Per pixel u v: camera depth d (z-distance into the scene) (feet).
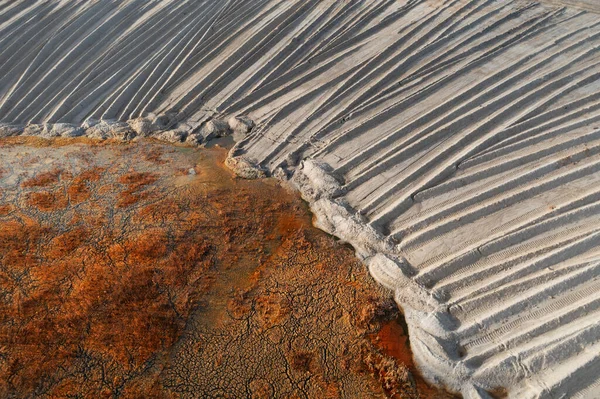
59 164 51.01
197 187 48.11
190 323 36.35
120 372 33.12
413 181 45.03
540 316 33.60
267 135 53.57
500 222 40.32
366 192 45.62
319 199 46.14
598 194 39.91
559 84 50.44
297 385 32.63
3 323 35.58
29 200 46.26
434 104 51.52
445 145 47.26
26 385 32.17
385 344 34.94
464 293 36.40
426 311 36.11
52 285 38.29
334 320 36.45
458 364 32.58
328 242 42.60
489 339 33.50
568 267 35.50
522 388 31.01
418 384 32.73
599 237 36.81
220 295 38.40
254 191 47.88
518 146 45.24
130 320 36.11
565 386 29.76
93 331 35.32
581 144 44.27
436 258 39.17
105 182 48.73
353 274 39.78
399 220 42.65
